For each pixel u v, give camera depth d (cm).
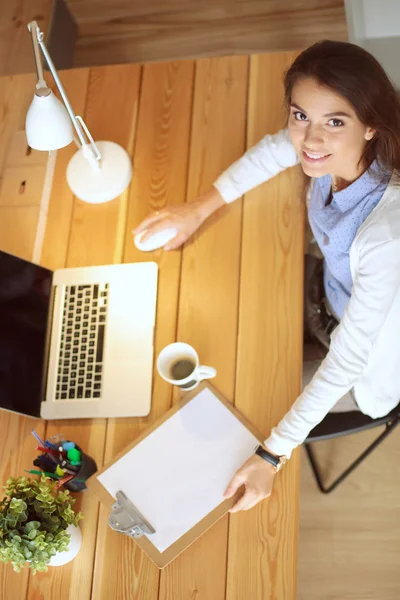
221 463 133
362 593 192
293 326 140
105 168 156
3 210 158
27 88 172
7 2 251
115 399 140
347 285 142
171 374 136
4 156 164
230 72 162
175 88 164
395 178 115
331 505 201
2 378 134
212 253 148
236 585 126
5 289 140
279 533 128
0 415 144
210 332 142
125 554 131
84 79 169
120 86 167
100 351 143
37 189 158
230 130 158
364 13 225
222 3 256
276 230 147
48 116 125
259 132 156
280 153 144
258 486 127
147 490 133
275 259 145
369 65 102
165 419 137
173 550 128
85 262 152
